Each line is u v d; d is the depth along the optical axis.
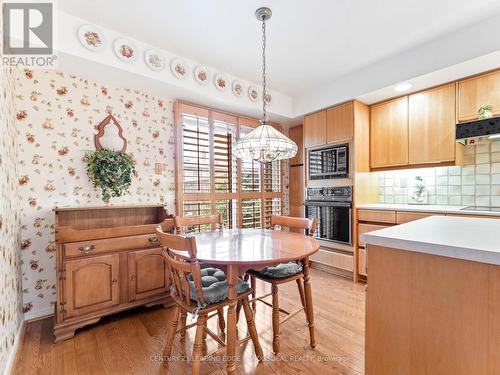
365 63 2.69
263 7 1.85
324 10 1.88
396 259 0.88
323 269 3.32
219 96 2.84
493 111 2.22
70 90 2.25
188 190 2.92
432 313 0.81
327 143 3.23
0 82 1.44
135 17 1.95
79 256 1.88
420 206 2.70
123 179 2.36
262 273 1.75
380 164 3.02
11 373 1.46
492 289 0.70
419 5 1.83
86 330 1.92
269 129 1.85
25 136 2.04
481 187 2.53
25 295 2.02
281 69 2.82
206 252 1.46
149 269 2.19
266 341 1.78
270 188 3.82
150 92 2.68
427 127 2.63
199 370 1.42
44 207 2.11
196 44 2.33
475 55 2.04
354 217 2.92
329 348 1.69
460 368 0.75
